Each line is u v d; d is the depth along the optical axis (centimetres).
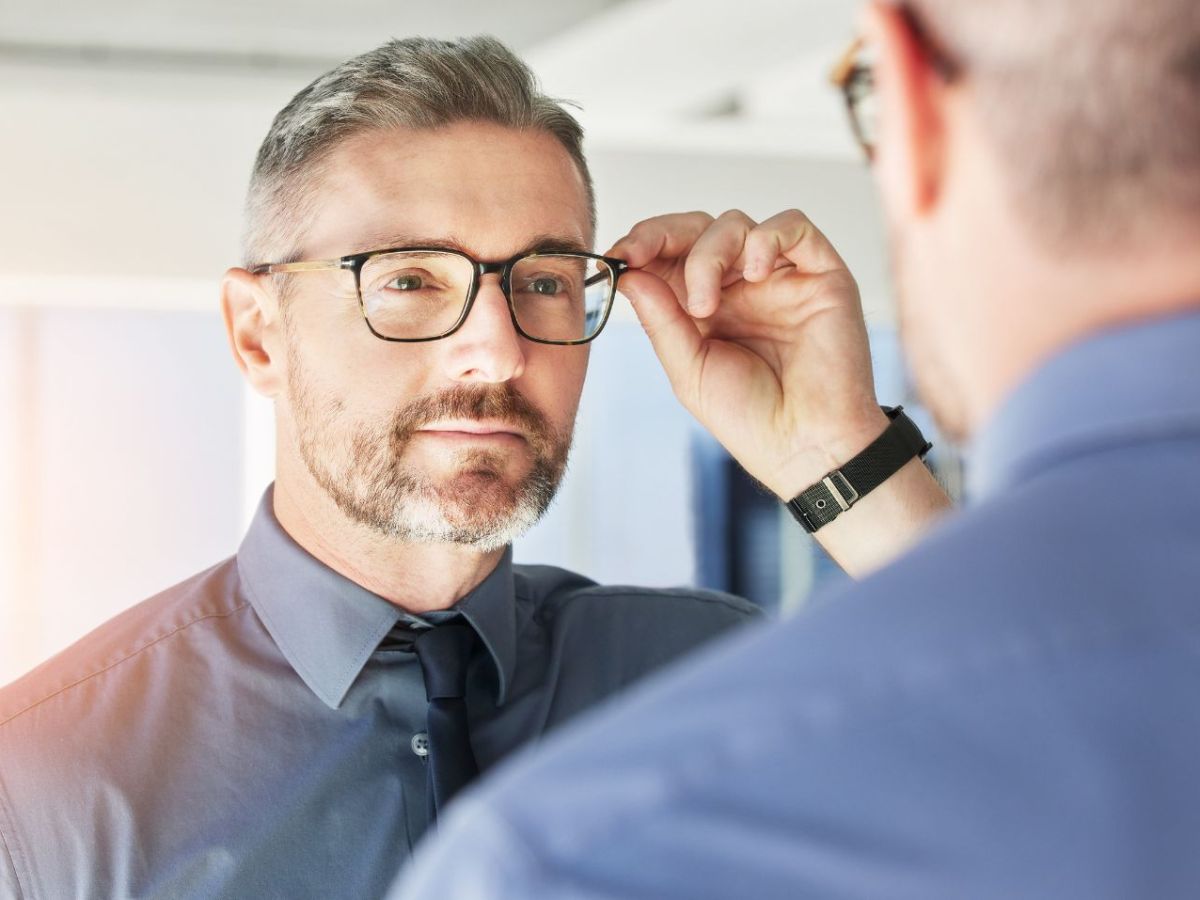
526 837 45
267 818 133
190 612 145
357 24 532
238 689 139
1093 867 43
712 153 656
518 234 135
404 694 141
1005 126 49
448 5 513
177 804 132
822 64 496
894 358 388
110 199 612
